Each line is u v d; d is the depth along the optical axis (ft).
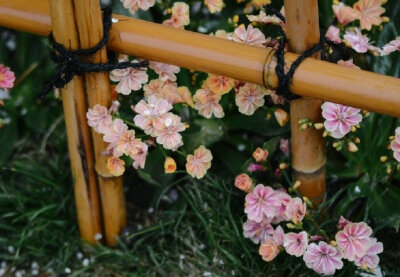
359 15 3.68
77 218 3.97
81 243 3.96
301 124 3.56
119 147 3.56
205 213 3.89
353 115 3.48
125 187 4.14
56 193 4.01
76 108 3.65
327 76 3.38
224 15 4.20
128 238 3.90
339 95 3.39
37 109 4.30
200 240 3.93
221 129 3.94
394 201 3.82
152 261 3.90
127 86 3.60
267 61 3.42
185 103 3.70
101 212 3.90
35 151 4.28
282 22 3.63
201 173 3.65
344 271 3.68
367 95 3.35
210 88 3.59
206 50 3.47
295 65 3.41
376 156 3.88
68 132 3.73
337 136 3.51
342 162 4.05
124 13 4.11
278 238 3.63
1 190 4.05
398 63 3.92
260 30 3.74
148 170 3.81
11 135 4.25
